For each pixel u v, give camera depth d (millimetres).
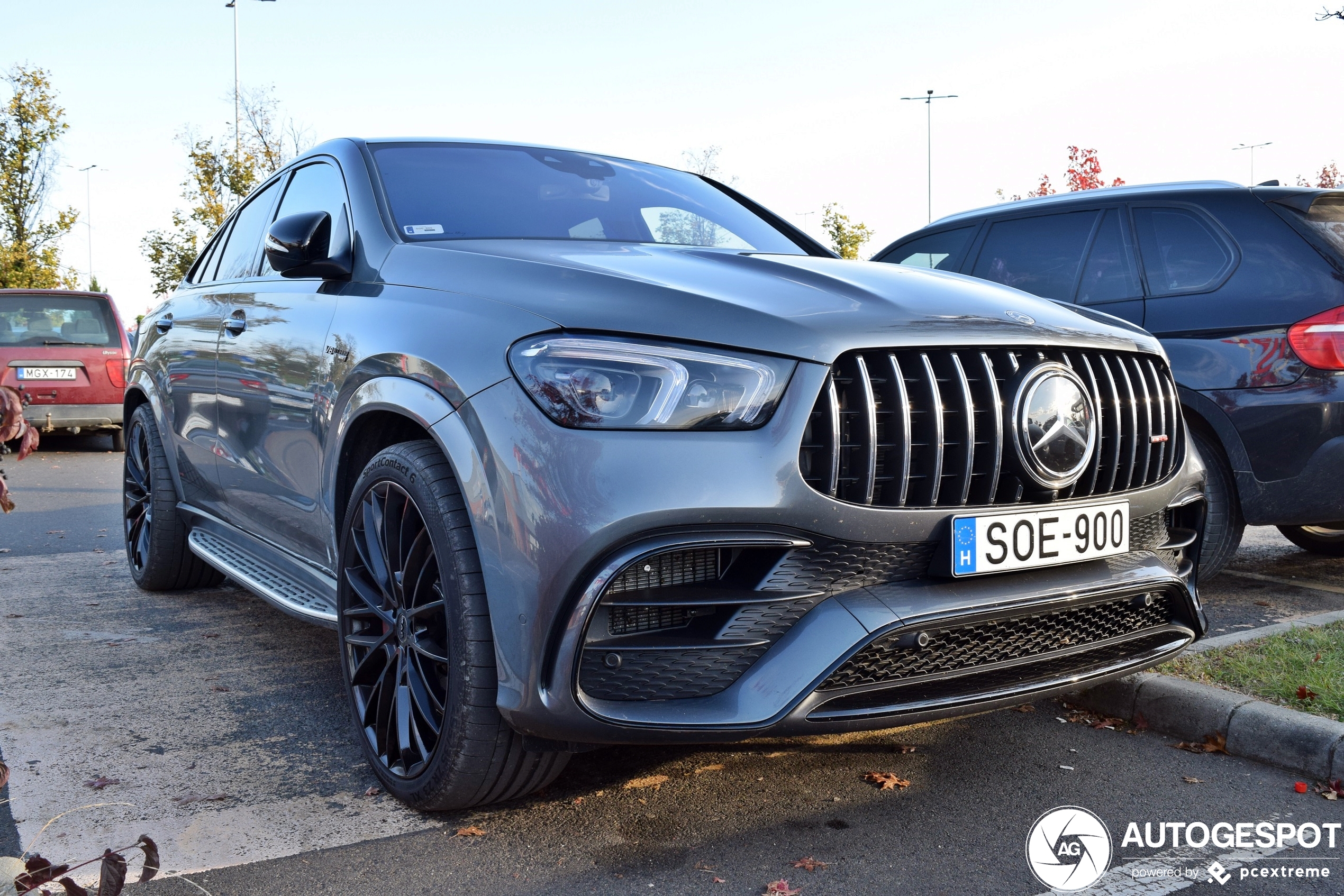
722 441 2037
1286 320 3977
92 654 3711
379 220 3012
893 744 2889
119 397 11617
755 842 2297
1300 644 3428
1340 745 2615
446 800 2318
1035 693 2314
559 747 2178
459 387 2244
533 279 2377
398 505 2504
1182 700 2947
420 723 2430
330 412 2805
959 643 2240
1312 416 3902
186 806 2473
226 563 3760
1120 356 2553
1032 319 2424
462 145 3545
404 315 2566
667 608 2111
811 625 2098
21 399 1958
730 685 2105
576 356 2096
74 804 2479
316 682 3412
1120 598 2447
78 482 9211
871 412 2125
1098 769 2725
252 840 2301
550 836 2320
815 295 2295
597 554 1996
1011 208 5141
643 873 2154
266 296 3494
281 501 3281
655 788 2576
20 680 3412
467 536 2230
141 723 3025
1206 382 4121
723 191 3947
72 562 5469
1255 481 4039
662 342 2109
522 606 2070
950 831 2352
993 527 2232
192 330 4133
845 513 2094
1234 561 5219
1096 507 2406
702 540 2020
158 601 4547
